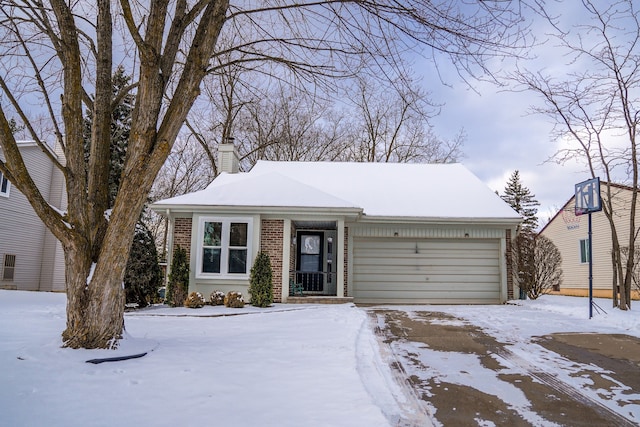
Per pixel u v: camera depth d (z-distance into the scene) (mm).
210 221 13133
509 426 3982
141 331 7652
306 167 18672
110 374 4895
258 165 18922
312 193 13742
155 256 12359
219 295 12367
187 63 6098
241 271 12984
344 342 6797
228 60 8086
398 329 8469
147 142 5832
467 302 15016
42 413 3801
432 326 8828
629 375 5566
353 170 18406
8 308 10219
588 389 5031
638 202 17656
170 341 6648
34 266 20422
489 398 4703
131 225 5812
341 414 3930
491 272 15117
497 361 6188
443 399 4645
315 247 15781
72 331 5664
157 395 4348
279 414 3922
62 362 5094
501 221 14727
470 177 17797
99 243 6074
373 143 29844
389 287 15141
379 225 15156
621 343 7336
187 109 6035
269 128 26672
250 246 13008
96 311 5660
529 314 10742
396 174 18094
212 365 5395
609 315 9898
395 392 4848
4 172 5516
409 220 14789
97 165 6359
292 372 5191
